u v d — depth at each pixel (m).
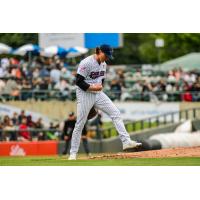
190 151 36.19
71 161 32.16
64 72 74.50
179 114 72.94
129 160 32.16
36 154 61.88
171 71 77.56
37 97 71.12
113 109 32.50
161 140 54.59
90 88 31.77
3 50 72.00
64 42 75.19
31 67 73.31
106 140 65.31
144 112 73.56
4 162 33.88
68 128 56.06
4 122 65.38
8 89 70.69
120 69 79.00
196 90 75.12
